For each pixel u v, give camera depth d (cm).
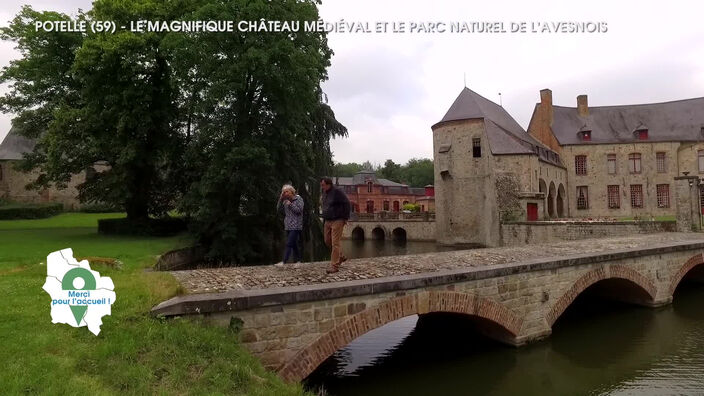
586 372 883
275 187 2164
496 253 1232
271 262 2430
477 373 875
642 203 4575
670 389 802
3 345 469
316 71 2116
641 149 4597
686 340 1088
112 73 2200
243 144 2020
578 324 1227
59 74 2405
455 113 4419
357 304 721
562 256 1137
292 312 661
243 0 1930
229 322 614
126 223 2383
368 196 7644
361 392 792
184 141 2434
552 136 4881
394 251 4153
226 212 2181
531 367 904
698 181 2334
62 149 2206
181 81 2133
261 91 2208
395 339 1102
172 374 485
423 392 796
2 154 4538
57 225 3073
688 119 4656
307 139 2452
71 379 432
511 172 3778
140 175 2470
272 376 575
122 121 2066
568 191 4744
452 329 1129
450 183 4378
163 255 1584
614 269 1233
